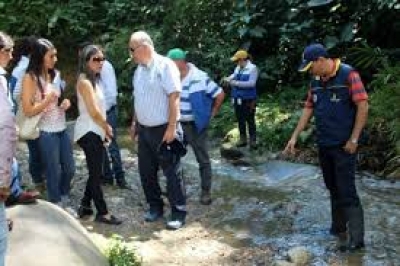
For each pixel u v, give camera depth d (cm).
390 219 488
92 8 1135
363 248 431
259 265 412
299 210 523
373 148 634
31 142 511
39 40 440
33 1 1099
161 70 453
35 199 370
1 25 1086
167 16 1029
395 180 596
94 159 464
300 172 631
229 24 948
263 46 978
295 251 419
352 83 403
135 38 453
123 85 980
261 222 500
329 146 416
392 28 856
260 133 746
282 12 940
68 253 316
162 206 506
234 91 716
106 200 540
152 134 468
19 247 305
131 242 446
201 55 969
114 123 560
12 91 472
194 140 533
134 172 646
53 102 455
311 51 404
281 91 906
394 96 676
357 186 583
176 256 426
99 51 450
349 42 876
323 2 856
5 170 239
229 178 636
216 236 468
